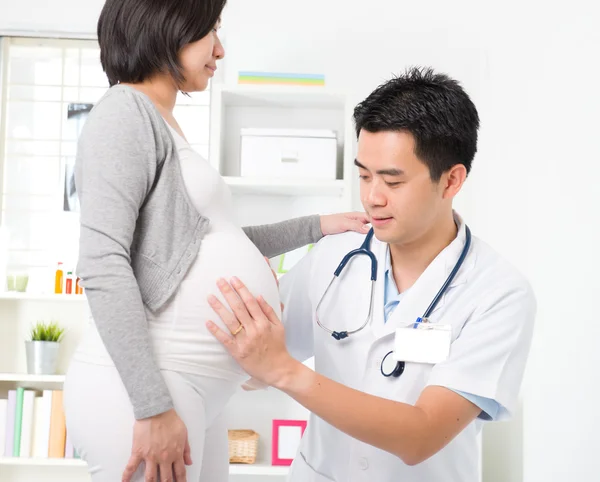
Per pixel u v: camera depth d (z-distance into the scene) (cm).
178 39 127
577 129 253
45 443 312
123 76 131
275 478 317
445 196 141
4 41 343
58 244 340
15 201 341
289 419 316
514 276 142
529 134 296
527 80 302
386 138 130
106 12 130
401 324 141
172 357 121
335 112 331
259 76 306
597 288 232
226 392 130
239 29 335
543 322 278
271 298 133
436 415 127
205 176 129
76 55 348
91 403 118
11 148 343
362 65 335
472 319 138
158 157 123
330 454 146
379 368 142
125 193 117
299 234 164
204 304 123
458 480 144
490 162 327
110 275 113
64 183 343
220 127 305
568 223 256
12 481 329
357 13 337
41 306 338
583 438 238
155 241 121
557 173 268
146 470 114
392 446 121
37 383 334
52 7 338
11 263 338
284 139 304
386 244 150
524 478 290
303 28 336
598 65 238
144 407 112
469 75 334
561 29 270
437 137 130
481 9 335
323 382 120
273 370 119
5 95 344
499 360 134
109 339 112
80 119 346
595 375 230
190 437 121
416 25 336
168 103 134
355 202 326
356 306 147
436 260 144
